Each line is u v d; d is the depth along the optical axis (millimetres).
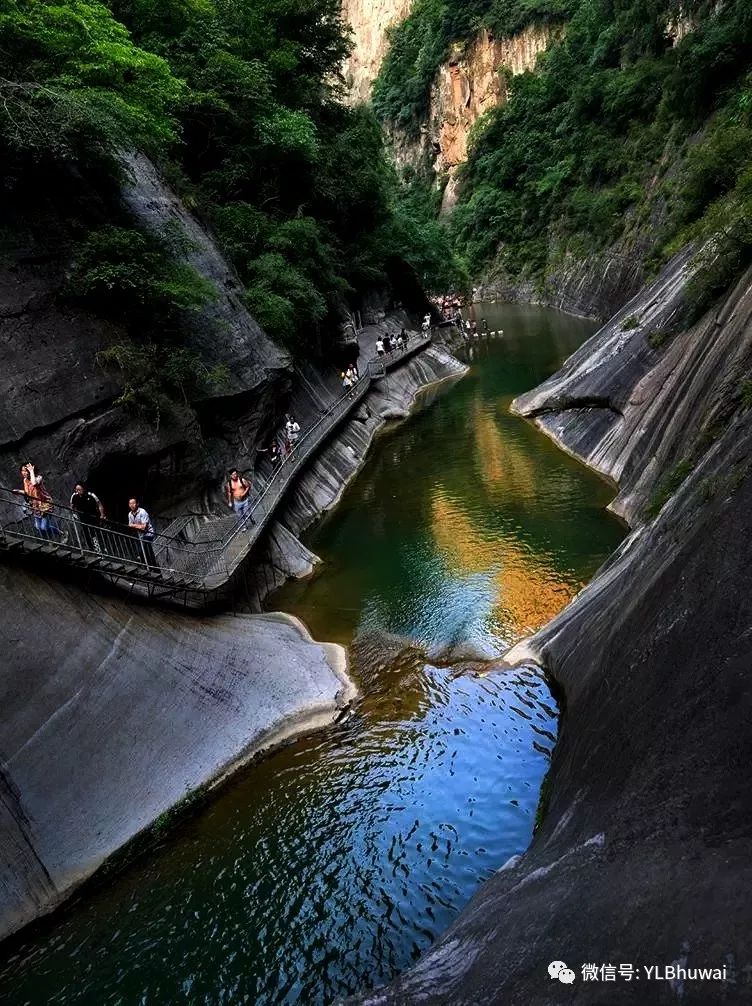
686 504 11914
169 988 8781
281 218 32875
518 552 19438
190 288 18266
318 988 8516
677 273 27188
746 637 7543
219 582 15695
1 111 14547
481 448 29562
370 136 48781
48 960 9242
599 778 8797
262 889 9984
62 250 16125
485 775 11539
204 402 19656
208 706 13008
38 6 15992
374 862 10188
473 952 7402
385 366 40156
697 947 5246
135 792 11227
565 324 57562
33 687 10992
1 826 9805
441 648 15375
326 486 26484
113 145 16938
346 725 13359
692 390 18625
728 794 6410
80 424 14953
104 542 14125
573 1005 5648
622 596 12352
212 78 27906
